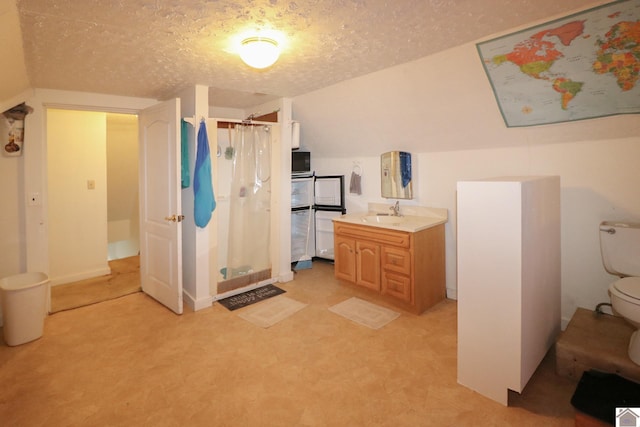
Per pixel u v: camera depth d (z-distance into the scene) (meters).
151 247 3.33
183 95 3.18
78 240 4.01
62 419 1.76
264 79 2.91
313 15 1.74
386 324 2.78
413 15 1.77
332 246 4.41
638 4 1.59
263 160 3.58
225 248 3.43
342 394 1.93
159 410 1.82
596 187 2.34
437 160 3.24
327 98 3.33
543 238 2.03
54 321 2.90
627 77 1.88
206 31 1.91
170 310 3.11
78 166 3.96
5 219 2.84
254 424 1.72
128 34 1.92
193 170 3.07
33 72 2.49
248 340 2.55
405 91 2.77
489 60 2.16
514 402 1.84
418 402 1.86
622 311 1.79
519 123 2.46
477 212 1.86
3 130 2.77
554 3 1.67
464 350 1.97
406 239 2.89
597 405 1.57
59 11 1.63
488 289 1.85
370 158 3.86
